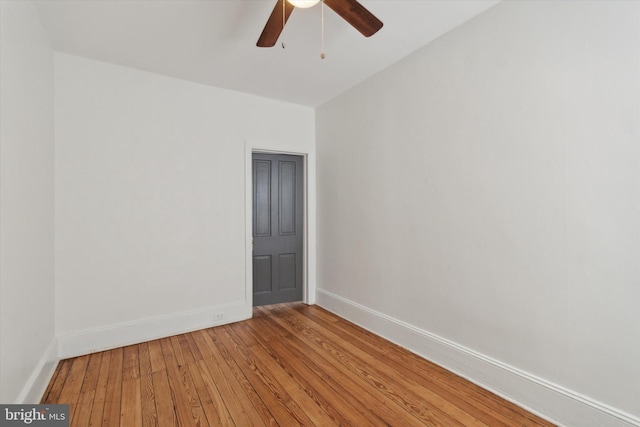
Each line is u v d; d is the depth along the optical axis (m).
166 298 2.88
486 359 2.00
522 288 1.83
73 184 2.46
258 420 1.71
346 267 3.33
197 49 2.43
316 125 3.82
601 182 1.52
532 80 1.77
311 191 3.83
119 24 2.09
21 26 1.71
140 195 2.75
